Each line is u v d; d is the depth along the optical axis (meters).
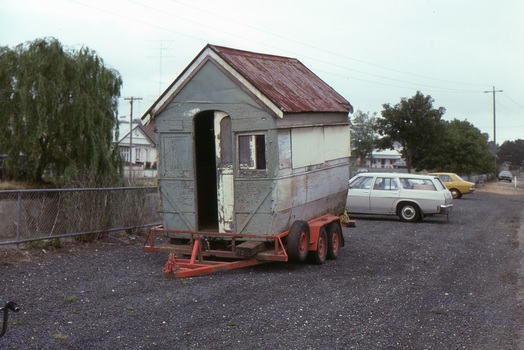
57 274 10.09
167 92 11.41
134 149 73.56
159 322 7.43
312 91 13.38
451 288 10.07
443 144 51.16
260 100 10.73
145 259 11.80
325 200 13.43
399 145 62.34
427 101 47.81
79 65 28.06
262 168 10.85
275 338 6.93
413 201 21.20
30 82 27.50
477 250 14.73
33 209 12.38
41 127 26.98
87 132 27.53
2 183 27.94
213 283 9.78
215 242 11.52
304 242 11.58
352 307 8.49
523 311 8.72
